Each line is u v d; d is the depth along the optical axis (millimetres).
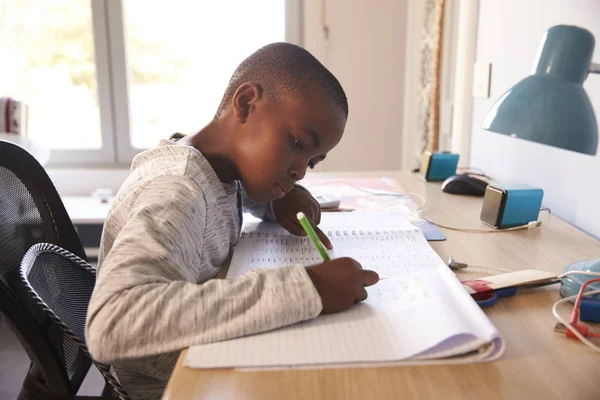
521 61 1239
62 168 2389
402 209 1075
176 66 2301
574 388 461
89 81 2316
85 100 2340
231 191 794
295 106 713
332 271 590
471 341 503
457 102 1670
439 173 1368
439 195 1225
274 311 535
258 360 488
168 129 2377
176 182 641
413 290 613
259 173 748
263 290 549
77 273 801
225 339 518
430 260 761
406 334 529
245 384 459
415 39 2133
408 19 2180
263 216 987
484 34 1499
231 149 763
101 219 2031
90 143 2395
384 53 2242
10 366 1722
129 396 684
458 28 1728
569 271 663
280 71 721
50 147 2377
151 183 646
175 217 594
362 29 2219
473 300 573
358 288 590
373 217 987
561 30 698
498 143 1395
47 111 2350
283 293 549
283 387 456
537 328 576
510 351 523
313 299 553
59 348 674
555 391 456
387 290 629
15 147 769
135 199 645
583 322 587
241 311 530
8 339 1865
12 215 721
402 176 1442
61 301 737
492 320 596
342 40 2230
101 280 536
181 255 585
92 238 2236
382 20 2209
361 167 2365
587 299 598
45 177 801
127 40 2271
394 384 463
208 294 534
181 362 487
